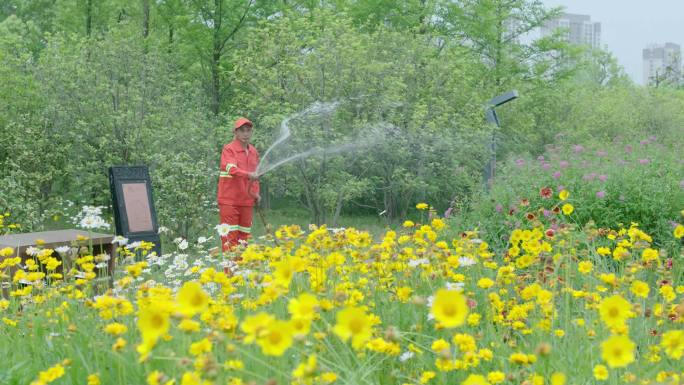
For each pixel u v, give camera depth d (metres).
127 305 2.94
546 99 21.25
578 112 22.30
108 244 5.84
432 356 3.08
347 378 2.50
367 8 19.36
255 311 3.31
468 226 7.65
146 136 13.34
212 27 18.64
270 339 1.98
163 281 5.28
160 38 17.89
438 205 15.24
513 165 9.73
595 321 3.26
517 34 21.25
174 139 13.57
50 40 14.52
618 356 2.10
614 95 26.38
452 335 3.07
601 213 7.69
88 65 14.03
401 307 3.48
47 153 13.39
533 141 20.30
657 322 3.46
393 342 2.58
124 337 3.00
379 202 15.71
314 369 2.08
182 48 18.36
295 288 3.65
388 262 3.84
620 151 11.35
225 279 3.26
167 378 2.28
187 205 11.40
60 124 13.72
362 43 15.18
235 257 4.57
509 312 3.54
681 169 9.72
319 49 13.73
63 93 13.81
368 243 4.18
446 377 2.94
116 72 14.23
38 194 13.12
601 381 2.79
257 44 15.43
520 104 18.98
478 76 19.06
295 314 2.21
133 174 8.59
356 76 13.79
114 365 2.84
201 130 14.12
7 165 13.16
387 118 14.05
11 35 15.88
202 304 2.20
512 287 4.26
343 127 13.84
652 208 7.44
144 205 8.60
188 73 19.45
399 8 19.55
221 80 19.08
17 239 5.57
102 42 14.48
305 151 13.48
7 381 2.92
